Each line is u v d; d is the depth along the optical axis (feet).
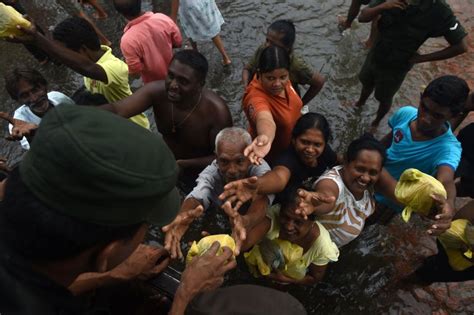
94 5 16.98
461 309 9.79
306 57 16.01
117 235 3.10
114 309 4.52
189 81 8.36
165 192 3.11
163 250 5.06
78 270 3.22
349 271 10.44
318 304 9.87
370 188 8.52
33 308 2.99
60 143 2.67
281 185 7.63
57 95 10.22
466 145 9.59
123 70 10.55
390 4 10.58
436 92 7.89
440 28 10.60
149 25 11.21
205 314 4.20
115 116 2.96
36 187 2.76
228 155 7.50
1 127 13.87
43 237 2.82
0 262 2.97
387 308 9.84
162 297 4.85
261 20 17.30
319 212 7.66
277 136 9.73
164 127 9.57
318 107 14.48
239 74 15.43
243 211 8.26
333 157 9.48
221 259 4.61
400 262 10.62
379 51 11.65
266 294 4.34
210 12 14.17
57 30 9.81
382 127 13.93
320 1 17.97
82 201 2.77
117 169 2.75
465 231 7.84
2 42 16.65
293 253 8.10
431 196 7.25
